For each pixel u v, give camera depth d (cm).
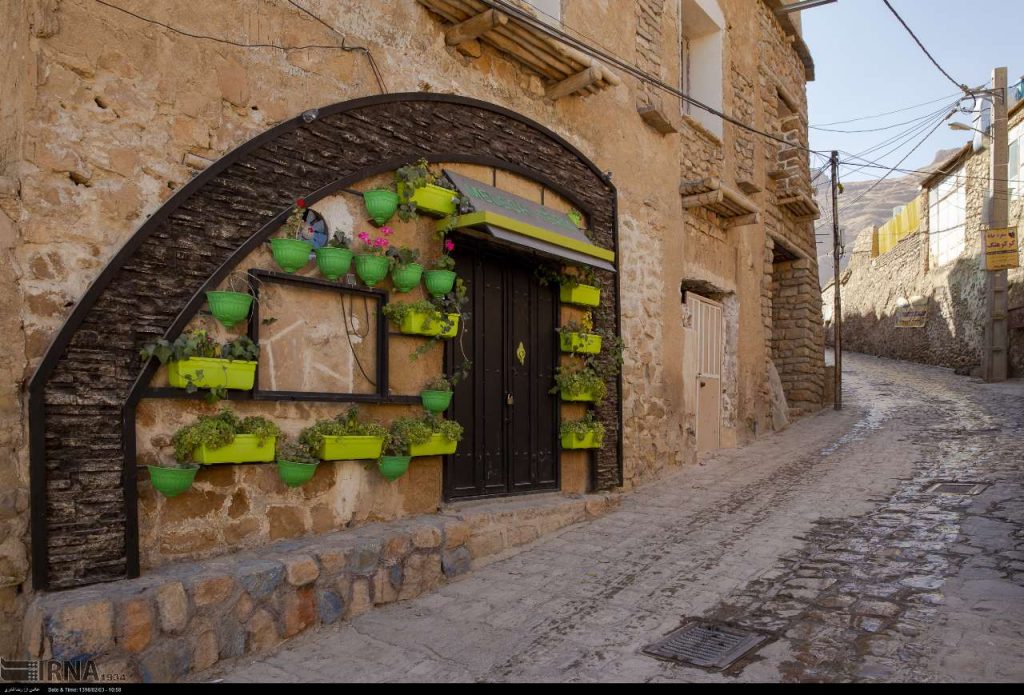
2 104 366
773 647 386
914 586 461
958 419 1170
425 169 548
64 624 318
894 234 2709
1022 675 340
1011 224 1773
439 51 589
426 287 558
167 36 412
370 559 457
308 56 486
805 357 1396
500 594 489
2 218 347
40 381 349
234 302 414
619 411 775
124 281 382
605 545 596
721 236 1063
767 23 1252
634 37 846
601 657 388
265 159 450
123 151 392
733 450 1043
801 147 1070
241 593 385
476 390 614
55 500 352
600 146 784
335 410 491
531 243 594
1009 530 558
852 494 714
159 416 399
